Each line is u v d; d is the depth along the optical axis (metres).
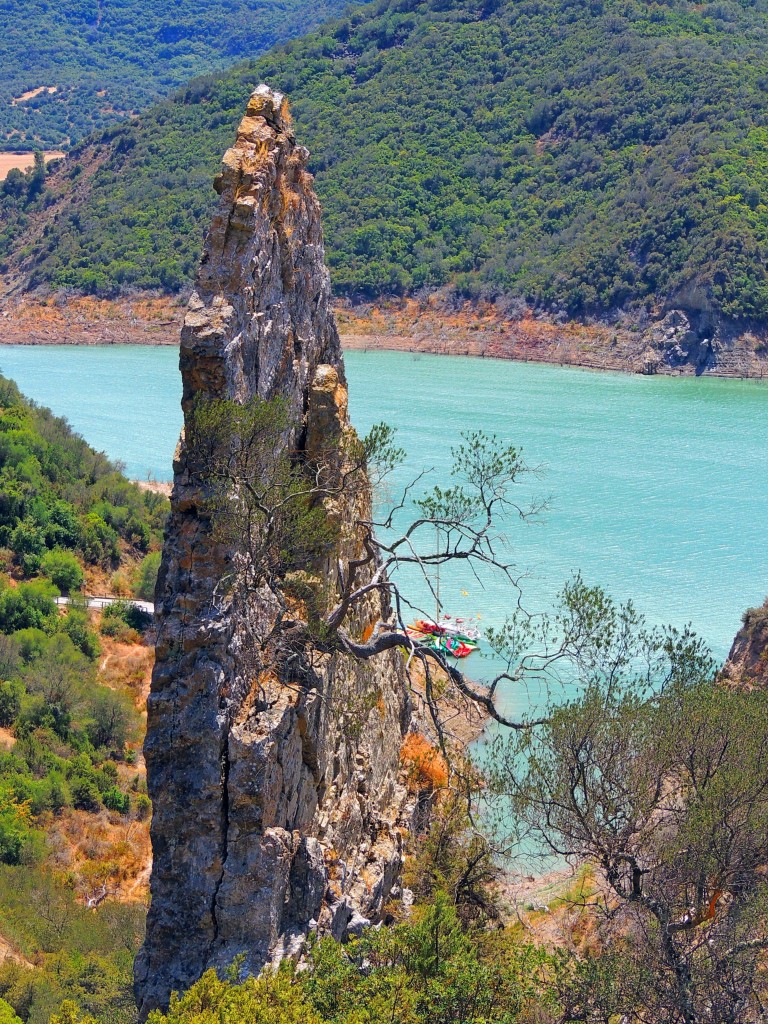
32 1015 37.38
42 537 95.00
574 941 32.19
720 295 196.25
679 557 93.75
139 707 77.88
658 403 162.62
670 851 25.97
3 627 83.31
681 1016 25.11
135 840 60.81
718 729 27.06
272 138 28.58
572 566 90.88
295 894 25.50
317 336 32.12
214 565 25.31
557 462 123.75
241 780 24.47
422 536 93.81
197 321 25.50
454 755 37.25
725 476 119.88
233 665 25.12
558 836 32.59
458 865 32.47
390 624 36.75
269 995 21.53
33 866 54.97
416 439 130.12
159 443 138.88
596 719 27.48
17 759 65.00
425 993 23.78
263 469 26.83
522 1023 24.42
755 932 26.20
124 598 92.69
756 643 54.94
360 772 31.05
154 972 24.52
